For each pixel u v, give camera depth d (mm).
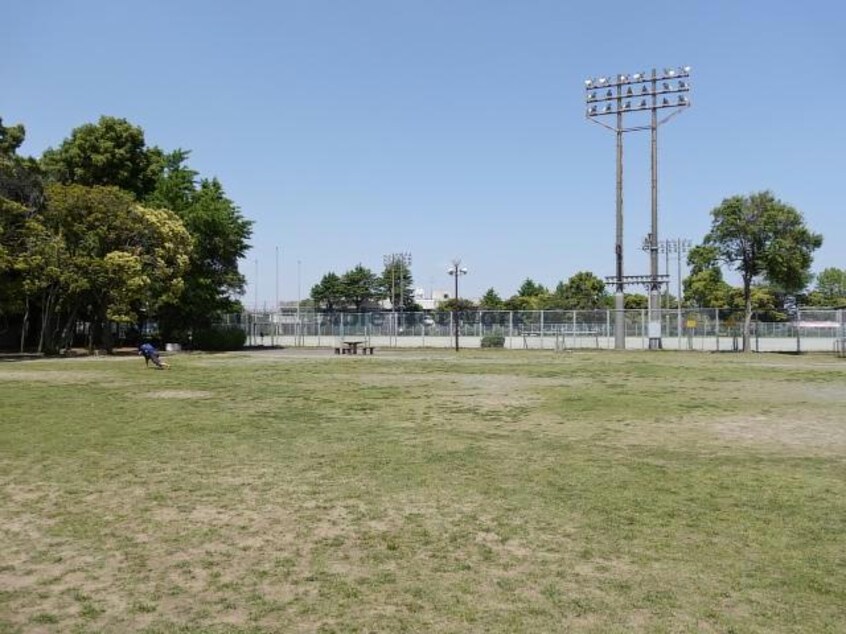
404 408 16469
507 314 52281
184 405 16953
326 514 7465
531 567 5840
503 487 8617
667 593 5266
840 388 21172
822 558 6039
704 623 4738
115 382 23312
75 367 30734
